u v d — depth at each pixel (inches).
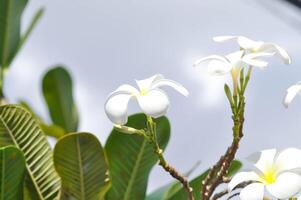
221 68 49.2
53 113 81.1
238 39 50.3
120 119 48.9
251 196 47.1
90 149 54.3
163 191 60.9
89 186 54.9
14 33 75.4
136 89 50.0
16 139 56.4
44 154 56.2
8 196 55.1
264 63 48.8
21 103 80.1
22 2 76.2
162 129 57.2
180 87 49.9
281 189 47.3
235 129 49.6
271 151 49.2
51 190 55.8
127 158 56.9
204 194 50.0
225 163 49.8
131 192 57.1
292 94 49.0
